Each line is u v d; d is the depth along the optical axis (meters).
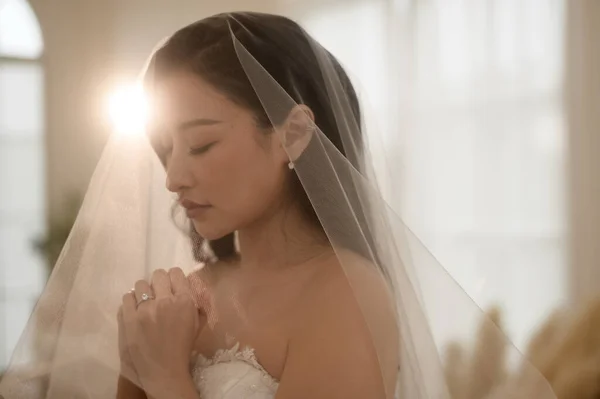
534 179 2.40
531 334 1.62
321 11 2.63
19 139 3.37
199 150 0.69
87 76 2.98
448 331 0.69
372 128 0.89
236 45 0.69
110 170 0.76
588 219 2.29
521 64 2.43
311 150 0.69
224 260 0.75
